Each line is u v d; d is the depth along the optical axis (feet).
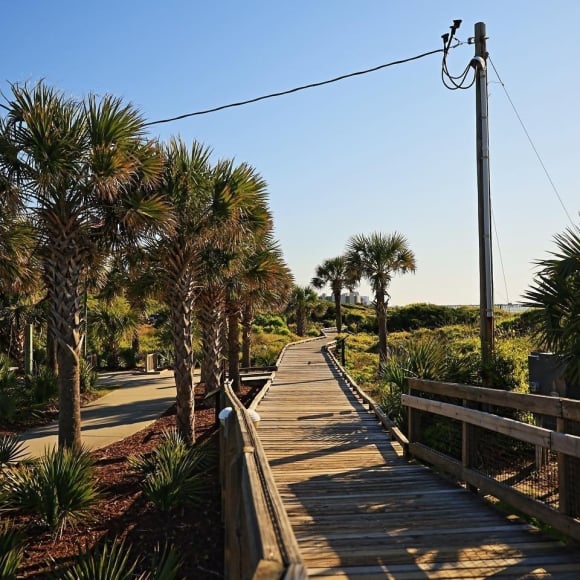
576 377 22.99
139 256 34.81
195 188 33.17
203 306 49.16
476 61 33.45
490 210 33.32
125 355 93.56
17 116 25.96
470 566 12.85
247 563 9.02
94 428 39.96
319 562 13.11
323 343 120.78
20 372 70.08
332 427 32.76
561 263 23.39
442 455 22.29
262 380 62.95
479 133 33.58
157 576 16.28
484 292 32.94
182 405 33.45
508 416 28.07
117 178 26.43
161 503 22.18
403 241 80.48
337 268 151.84
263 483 9.70
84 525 21.07
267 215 40.01
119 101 27.30
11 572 16.16
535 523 17.58
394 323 139.74
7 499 21.86
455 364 33.94
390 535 15.07
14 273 38.52
